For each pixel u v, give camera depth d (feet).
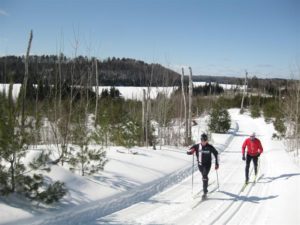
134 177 37.83
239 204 32.24
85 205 28.37
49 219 24.62
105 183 33.81
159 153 53.57
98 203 29.45
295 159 60.54
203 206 31.48
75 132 37.88
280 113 100.32
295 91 88.79
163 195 35.22
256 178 44.65
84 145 36.63
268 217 27.71
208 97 174.19
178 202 32.76
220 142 86.43
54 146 40.83
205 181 34.60
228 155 68.80
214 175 47.19
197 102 155.53
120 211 29.25
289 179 41.01
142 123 62.59
